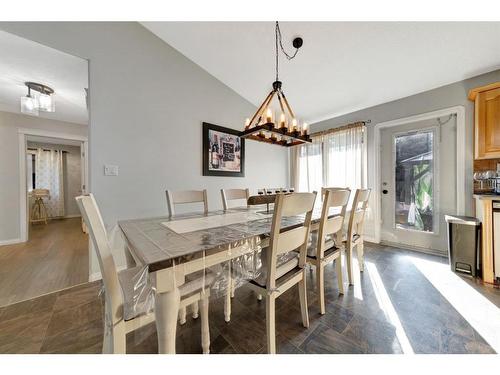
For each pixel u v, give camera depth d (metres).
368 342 1.21
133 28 2.20
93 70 1.94
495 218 1.88
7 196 3.15
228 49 2.47
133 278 0.88
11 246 3.05
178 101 2.62
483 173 2.26
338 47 2.14
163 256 0.80
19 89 2.63
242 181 3.51
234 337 1.26
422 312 1.49
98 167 1.98
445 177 2.64
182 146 2.66
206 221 1.49
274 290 1.12
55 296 1.71
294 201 1.13
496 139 2.01
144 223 1.41
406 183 2.98
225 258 1.02
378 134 3.19
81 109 3.33
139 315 0.85
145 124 2.31
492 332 1.27
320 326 1.35
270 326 1.10
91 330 1.32
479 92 2.12
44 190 5.16
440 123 2.66
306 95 3.13
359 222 2.17
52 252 2.77
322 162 3.85
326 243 1.74
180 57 2.63
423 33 1.86
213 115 3.04
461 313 1.47
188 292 1.04
